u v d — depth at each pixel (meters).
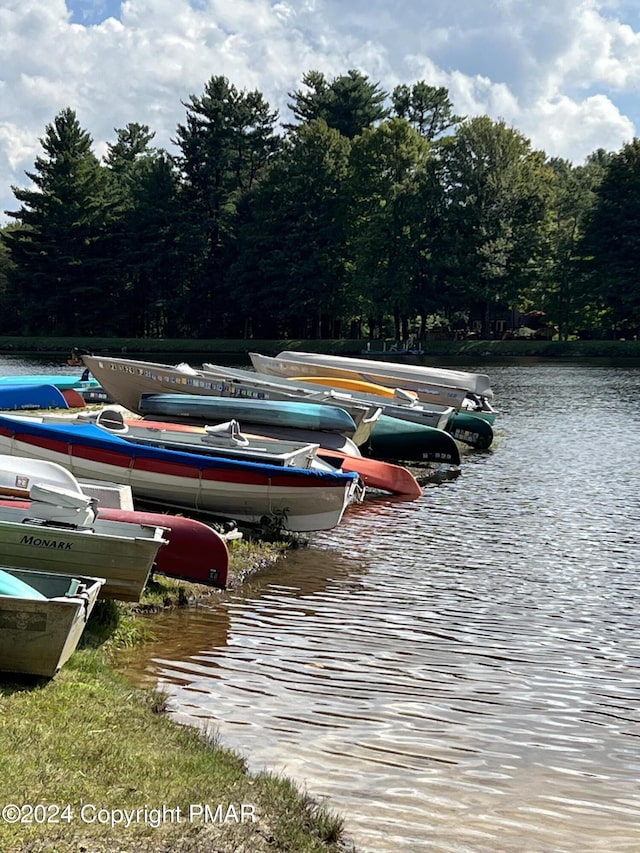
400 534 15.05
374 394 27.14
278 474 14.12
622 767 7.07
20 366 53.38
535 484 20.20
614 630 10.36
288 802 5.95
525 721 7.86
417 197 72.38
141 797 5.62
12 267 88.31
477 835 5.92
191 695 7.96
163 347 77.19
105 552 9.10
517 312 89.06
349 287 76.06
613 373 55.66
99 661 8.31
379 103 88.56
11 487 10.98
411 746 7.23
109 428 17.02
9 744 5.98
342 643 9.55
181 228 80.19
